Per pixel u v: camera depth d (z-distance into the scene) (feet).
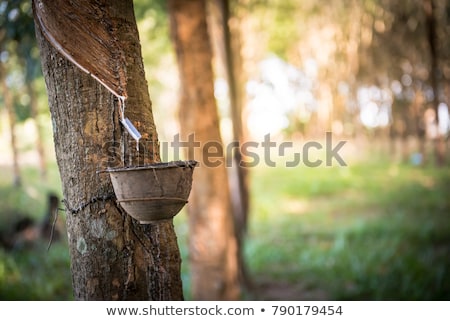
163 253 7.57
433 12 39.47
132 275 7.36
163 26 27.71
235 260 19.85
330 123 62.23
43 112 24.88
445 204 36.22
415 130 60.80
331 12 47.47
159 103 52.37
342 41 50.93
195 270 19.43
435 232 28.91
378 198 40.96
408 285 20.20
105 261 7.27
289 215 38.29
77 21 7.06
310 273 24.13
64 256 23.81
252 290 22.11
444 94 48.39
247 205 26.86
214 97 19.76
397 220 32.48
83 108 7.27
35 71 18.21
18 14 15.34
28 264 22.72
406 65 52.29
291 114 61.62
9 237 24.99
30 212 27.84
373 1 45.09
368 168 54.19
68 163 7.36
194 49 19.43
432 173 48.24
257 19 38.27
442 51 42.70
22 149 33.06
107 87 7.16
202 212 19.33
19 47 18.20
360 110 62.03
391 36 47.98
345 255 25.85
